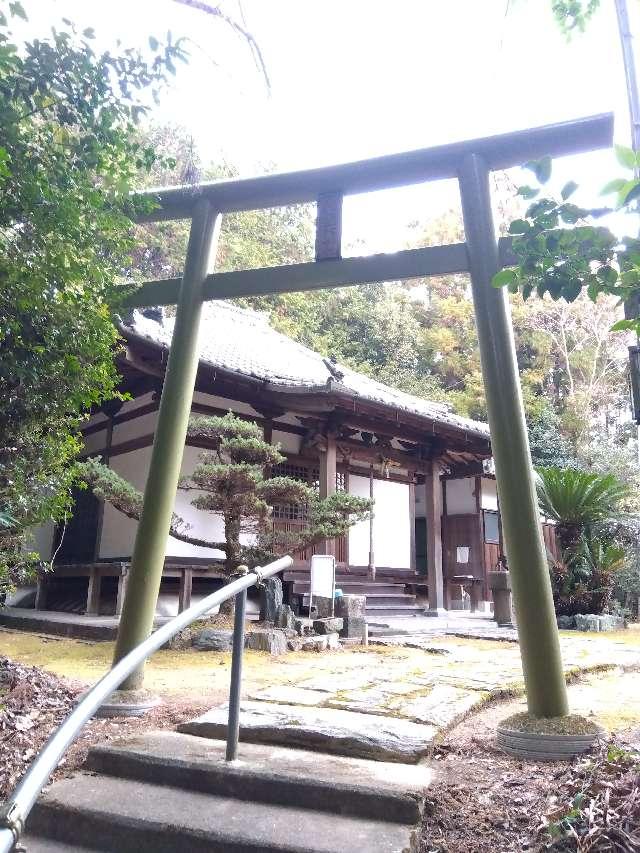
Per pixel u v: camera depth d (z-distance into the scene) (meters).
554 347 27.19
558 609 11.58
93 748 3.12
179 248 18.30
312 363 14.09
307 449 10.95
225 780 2.79
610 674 5.62
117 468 10.28
